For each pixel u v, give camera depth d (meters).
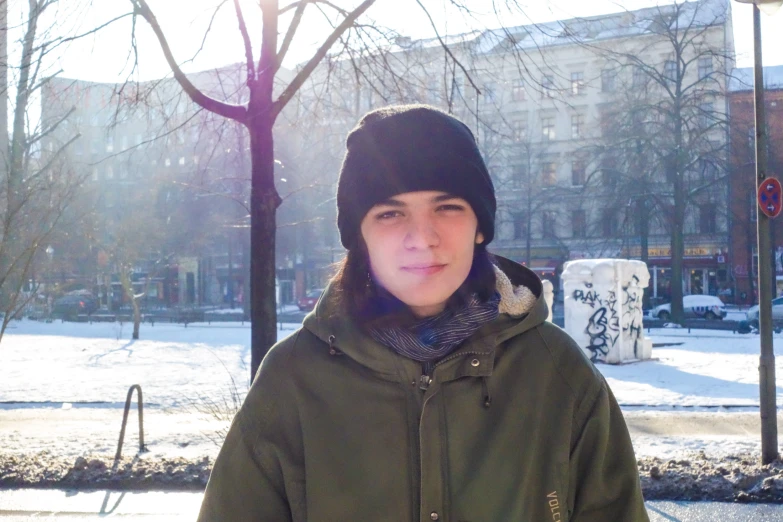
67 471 6.67
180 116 8.65
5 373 16.98
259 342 7.18
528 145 43.53
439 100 8.48
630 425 9.25
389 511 1.44
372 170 1.50
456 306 1.54
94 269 41.00
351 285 1.56
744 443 7.84
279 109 7.27
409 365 1.48
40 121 12.03
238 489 1.55
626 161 31.73
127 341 27.05
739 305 48.06
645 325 33.12
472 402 1.48
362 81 8.56
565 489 1.51
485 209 1.54
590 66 32.34
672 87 38.56
